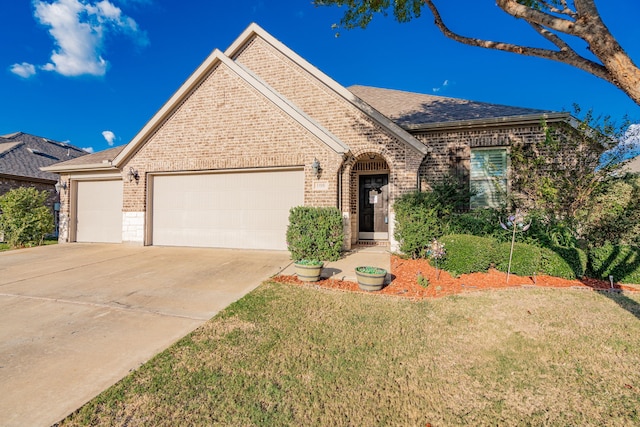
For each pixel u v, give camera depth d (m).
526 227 6.42
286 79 10.77
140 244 10.95
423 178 9.62
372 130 9.53
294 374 2.98
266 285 6.01
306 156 9.46
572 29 3.25
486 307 4.87
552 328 4.11
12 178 16.19
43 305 4.93
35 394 2.65
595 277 6.59
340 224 8.24
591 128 7.33
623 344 3.64
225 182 10.47
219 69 10.42
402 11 6.54
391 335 3.89
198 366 3.10
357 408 2.52
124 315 4.51
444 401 2.62
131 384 2.79
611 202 7.27
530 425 2.35
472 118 9.44
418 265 7.36
